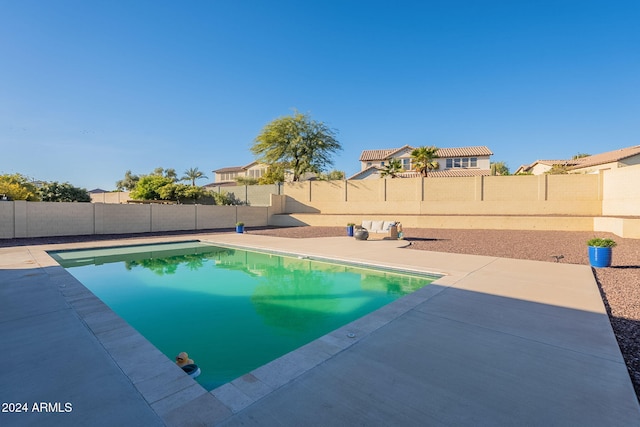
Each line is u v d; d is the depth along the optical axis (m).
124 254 13.03
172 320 5.72
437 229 21.20
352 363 3.15
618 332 4.08
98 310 4.86
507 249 11.83
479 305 5.03
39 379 2.89
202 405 2.50
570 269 7.95
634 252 10.40
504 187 23.19
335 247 12.90
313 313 6.02
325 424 2.26
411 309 4.83
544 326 4.13
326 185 28.66
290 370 3.02
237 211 25.78
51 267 8.31
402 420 2.29
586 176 21.14
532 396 2.59
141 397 2.61
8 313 4.72
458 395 2.60
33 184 23.22
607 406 2.45
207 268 10.40
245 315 5.97
